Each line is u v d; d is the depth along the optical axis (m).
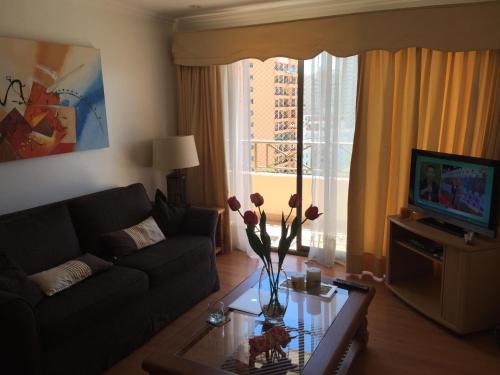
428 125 3.48
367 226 3.83
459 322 2.80
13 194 2.94
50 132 3.11
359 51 3.42
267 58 3.84
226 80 4.24
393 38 3.29
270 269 2.32
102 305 2.43
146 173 4.22
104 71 3.59
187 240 3.39
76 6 3.27
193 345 2.10
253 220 2.21
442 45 3.16
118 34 3.70
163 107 4.36
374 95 3.57
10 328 1.95
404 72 3.40
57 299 2.37
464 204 2.92
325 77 3.78
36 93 2.98
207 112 4.30
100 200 3.25
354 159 3.65
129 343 2.71
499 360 2.60
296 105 4.12
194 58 4.18
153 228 3.35
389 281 3.51
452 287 2.84
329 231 4.00
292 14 3.84
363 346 2.68
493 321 2.88
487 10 2.98
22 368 2.02
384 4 3.47
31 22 2.94
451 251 2.82
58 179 3.26
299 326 2.24
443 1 3.28
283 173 5.55
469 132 3.27
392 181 3.63
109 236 3.05
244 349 2.06
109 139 3.70
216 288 3.63
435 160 3.14
